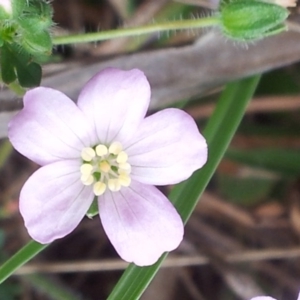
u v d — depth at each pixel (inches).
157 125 2.9
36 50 2.9
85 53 3.8
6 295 3.9
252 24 3.1
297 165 4.0
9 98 3.3
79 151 2.9
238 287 4.0
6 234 4.0
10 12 2.9
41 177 2.9
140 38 3.8
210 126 3.3
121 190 3.0
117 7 4.0
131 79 2.8
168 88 3.5
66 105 2.8
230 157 4.0
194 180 3.2
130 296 3.0
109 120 2.9
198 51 3.5
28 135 2.8
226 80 3.5
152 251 2.9
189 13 3.8
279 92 4.0
